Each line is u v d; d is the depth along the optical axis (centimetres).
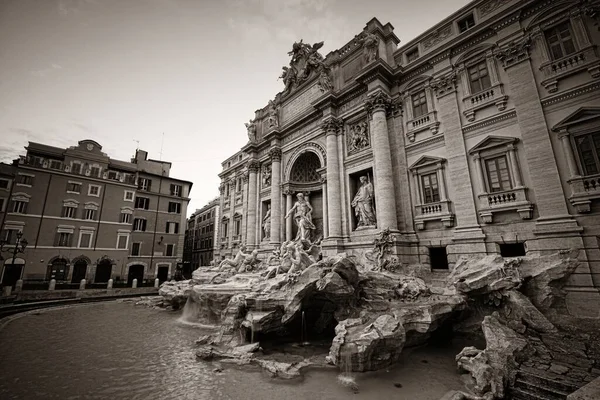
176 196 4947
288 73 3203
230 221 4031
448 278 1530
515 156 1505
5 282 3250
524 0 1527
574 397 519
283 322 1333
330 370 1034
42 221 3581
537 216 1397
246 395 859
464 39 1758
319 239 2636
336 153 2412
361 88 2317
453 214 1705
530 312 1138
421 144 1930
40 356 1209
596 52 1319
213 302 1817
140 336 1545
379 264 1758
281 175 3050
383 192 1938
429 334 1202
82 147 4047
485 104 1638
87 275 3781
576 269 1229
